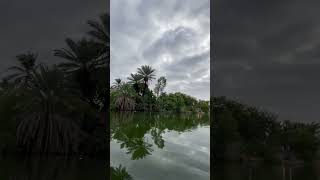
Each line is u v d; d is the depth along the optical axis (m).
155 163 6.75
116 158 7.40
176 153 8.12
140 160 7.12
